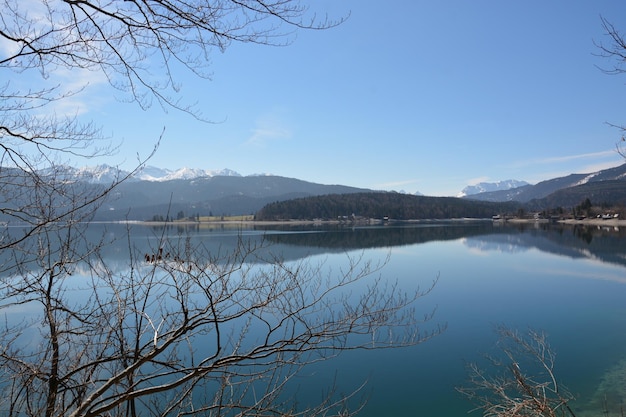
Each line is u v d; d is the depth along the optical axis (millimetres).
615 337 16984
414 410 10844
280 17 2674
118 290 3389
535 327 18375
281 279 3789
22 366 3021
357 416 10477
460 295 25141
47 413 2871
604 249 53156
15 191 2951
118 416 3359
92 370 3133
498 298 24516
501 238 75500
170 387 2812
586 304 23172
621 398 11523
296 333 10336
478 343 16016
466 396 11453
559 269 37188
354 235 78625
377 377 12711
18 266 3092
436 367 13555
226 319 3123
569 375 13102
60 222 3098
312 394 11484
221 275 3320
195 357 8531
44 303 3158
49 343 3162
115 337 3320
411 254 48656
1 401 3076
